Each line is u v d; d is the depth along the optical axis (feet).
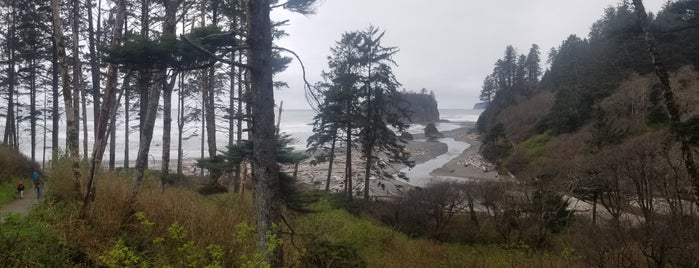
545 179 68.64
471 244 63.62
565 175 68.23
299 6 20.18
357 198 81.87
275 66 34.94
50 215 23.77
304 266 25.72
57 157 31.96
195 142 202.49
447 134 317.01
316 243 28.12
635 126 102.78
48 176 30.17
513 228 64.75
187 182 65.05
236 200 42.42
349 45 77.66
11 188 49.55
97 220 23.80
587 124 127.13
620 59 144.97
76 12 55.26
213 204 35.35
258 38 19.03
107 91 25.61
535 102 207.72
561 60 238.68
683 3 35.86
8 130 89.04
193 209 27.50
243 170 47.37
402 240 52.60
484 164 156.76
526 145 142.92
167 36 17.30
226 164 41.47
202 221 25.67
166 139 43.62
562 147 120.47
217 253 17.19
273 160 19.60
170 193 32.99
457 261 44.37
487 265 43.29
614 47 156.46
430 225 68.74
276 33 48.14
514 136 177.78
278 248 19.40
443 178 130.00
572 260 36.37
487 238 64.64
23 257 18.39
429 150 212.64
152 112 28.43
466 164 160.76
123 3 27.66
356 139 80.07
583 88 149.28
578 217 69.97
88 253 20.57
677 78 99.96
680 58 105.40
